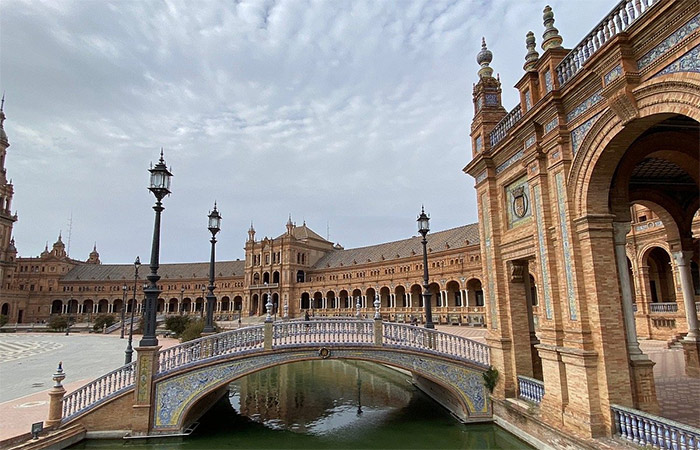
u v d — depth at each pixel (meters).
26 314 101.81
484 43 16.55
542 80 11.67
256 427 14.80
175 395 13.49
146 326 13.66
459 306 60.44
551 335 10.95
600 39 9.30
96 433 12.88
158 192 14.52
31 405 14.74
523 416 11.92
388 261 73.81
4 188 94.88
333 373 26.88
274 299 92.62
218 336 14.43
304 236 97.88
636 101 8.09
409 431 14.05
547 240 11.19
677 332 24.69
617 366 9.21
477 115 16.14
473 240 59.38
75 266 114.88
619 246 10.19
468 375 14.60
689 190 15.15
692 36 6.85
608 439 8.83
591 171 9.68
